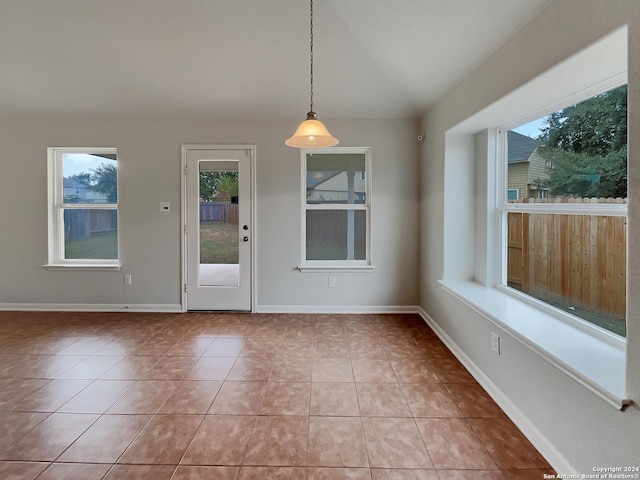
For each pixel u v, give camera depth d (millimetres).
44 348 2965
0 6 2555
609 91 1743
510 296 2594
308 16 2594
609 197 1737
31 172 3953
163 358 2773
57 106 3691
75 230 4105
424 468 1598
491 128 2848
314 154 3994
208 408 2076
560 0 1551
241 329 3453
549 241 2215
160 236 3988
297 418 1978
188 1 2488
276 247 3975
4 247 3996
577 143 1967
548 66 1637
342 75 3209
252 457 1667
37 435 1819
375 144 3908
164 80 3303
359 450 1715
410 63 2805
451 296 2938
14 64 3119
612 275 1720
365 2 2305
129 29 2734
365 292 4004
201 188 3971
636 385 1178
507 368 2021
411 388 2311
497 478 1540
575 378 1427
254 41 2834
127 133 3924
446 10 2043
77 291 4035
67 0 2504
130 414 2012
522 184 2529
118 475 1552
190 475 1555
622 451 1233
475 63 2373
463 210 3105
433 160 3424
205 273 4020
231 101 3602
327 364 2672
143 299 4035
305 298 4008
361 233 4031
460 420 1959
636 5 1173
